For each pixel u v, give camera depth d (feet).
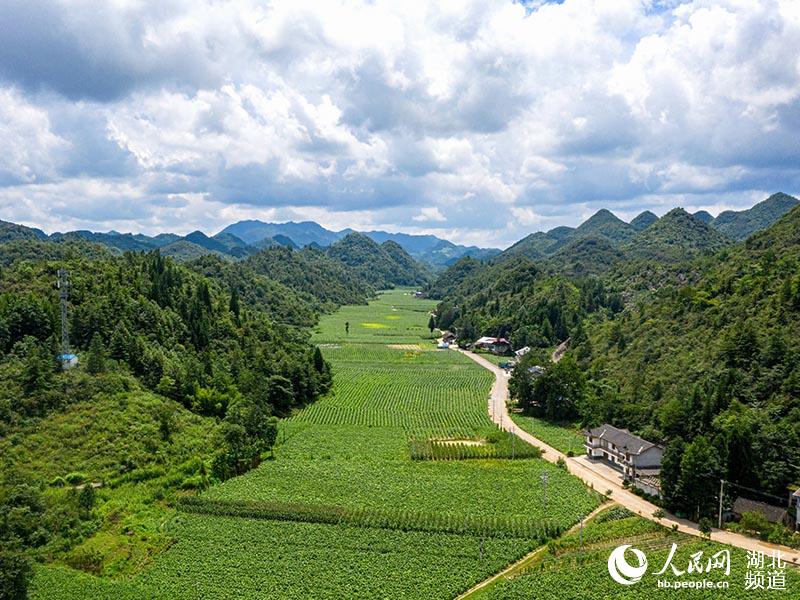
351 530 246.06
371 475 308.19
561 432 387.34
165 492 279.69
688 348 386.11
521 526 244.63
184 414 351.46
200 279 580.71
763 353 313.12
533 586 199.52
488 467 320.91
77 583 206.80
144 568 219.20
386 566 218.59
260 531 245.65
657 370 386.32
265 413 383.86
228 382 402.93
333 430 394.93
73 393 322.75
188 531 246.06
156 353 380.99
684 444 258.98
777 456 250.78
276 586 205.57
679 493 251.19
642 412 351.46
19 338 351.25
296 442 367.25
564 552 227.20
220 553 228.22
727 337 350.64
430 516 254.06
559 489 286.66
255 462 325.01
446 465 324.39
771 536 224.94
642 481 284.41
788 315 334.03
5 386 309.42
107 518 253.65
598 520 253.03
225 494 280.92
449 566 218.79
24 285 402.93
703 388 319.88
